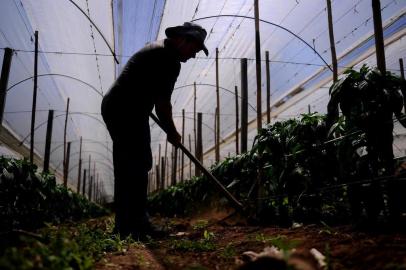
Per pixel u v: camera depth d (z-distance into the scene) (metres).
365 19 6.64
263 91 10.55
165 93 3.24
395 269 1.36
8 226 5.16
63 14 6.94
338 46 7.58
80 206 12.55
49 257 1.43
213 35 7.96
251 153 4.00
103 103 3.28
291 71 9.22
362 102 2.40
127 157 3.22
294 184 3.37
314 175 3.28
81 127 15.10
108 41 8.09
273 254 1.44
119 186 3.24
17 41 7.52
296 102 10.59
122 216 3.20
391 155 2.39
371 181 2.41
